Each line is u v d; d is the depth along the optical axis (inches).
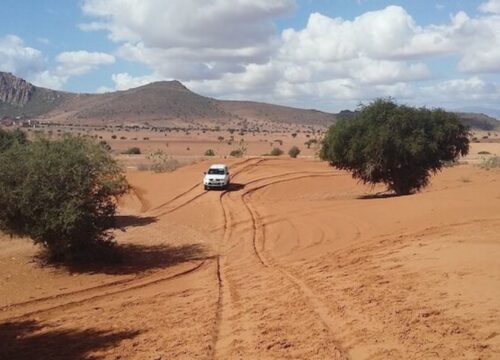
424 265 491.5
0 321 491.2
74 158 695.7
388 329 337.1
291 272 591.5
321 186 1952.5
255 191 1732.3
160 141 5915.4
